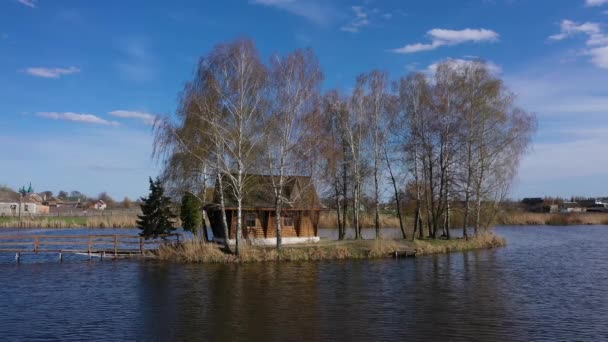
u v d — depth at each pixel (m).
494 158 49.69
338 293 25.53
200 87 37.19
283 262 37.53
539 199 153.50
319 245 42.31
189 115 37.25
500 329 18.78
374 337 17.77
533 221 95.31
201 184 41.44
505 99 48.88
